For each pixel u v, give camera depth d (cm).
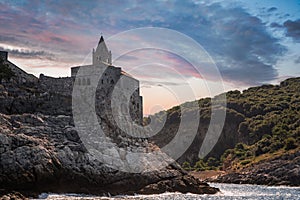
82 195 8256
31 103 11062
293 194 12350
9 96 10981
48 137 9369
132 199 8125
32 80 12631
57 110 11125
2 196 7131
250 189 14412
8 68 12238
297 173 16888
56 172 8306
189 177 10712
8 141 8388
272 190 14088
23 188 7881
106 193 8662
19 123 9688
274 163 18600
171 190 9869
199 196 9644
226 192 12262
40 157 8212
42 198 7588
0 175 7800
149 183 9744
